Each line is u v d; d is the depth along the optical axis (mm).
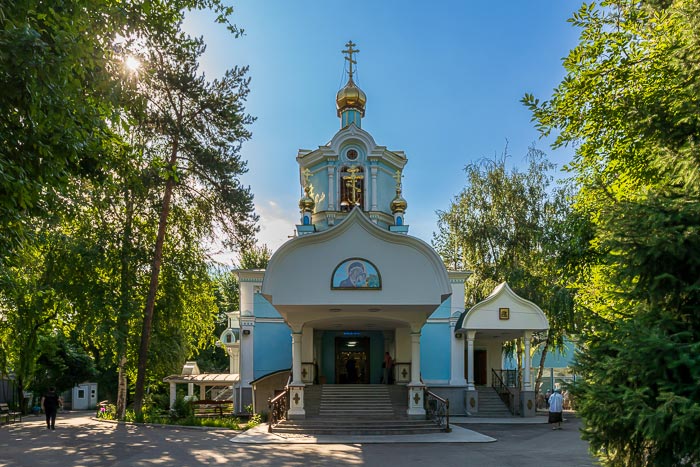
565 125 10977
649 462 7410
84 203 20031
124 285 24562
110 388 47781
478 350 33281
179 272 26531
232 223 25781
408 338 27688
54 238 22891
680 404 6566
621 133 10492
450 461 14148
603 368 7641
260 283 29453
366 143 29375
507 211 33062
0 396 38906
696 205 7281
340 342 29641
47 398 22375
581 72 10305
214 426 22547
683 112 8211
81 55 8617
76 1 8984
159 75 23062
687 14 7984
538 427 23359
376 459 14500
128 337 24797
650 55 9680
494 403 29141
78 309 25109
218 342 38375
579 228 14688
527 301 28141
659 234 7324
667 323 7512
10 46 7547
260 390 27938
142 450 16062
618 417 7160
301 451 15969
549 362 40969
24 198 8398
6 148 8789
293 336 22172
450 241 35094
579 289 15758
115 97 9859
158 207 24750
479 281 33000
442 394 28734
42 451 15812
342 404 22781
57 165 9219
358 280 20391
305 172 28266
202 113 24766
